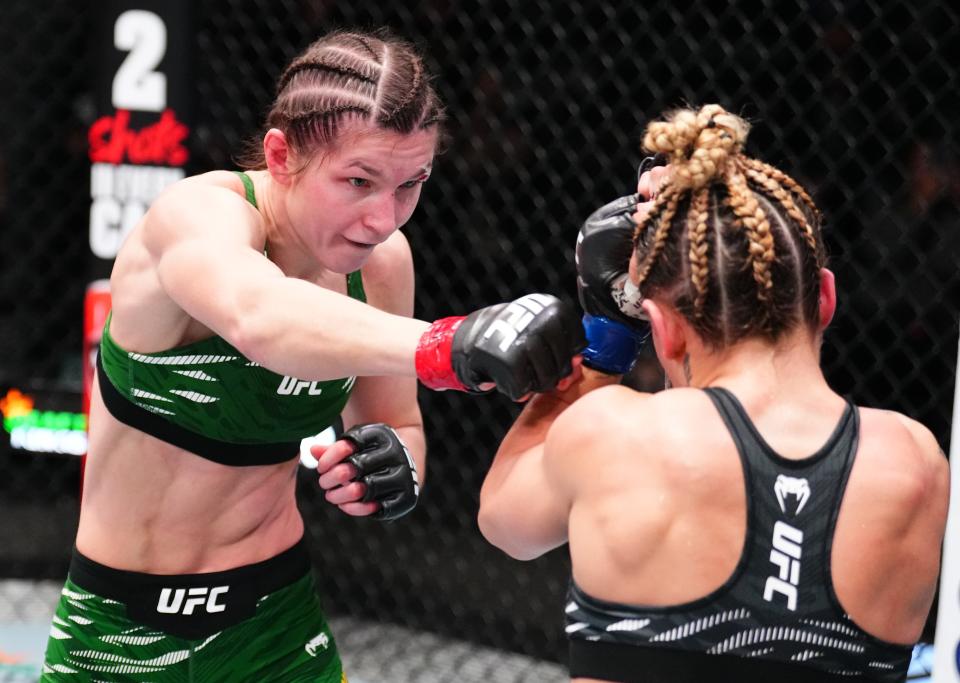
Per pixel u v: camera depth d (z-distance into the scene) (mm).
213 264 3283
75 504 10906
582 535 2758
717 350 2795
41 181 12602
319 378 3145
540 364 2885
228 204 3506
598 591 2725
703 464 2656
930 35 8953
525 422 3215
